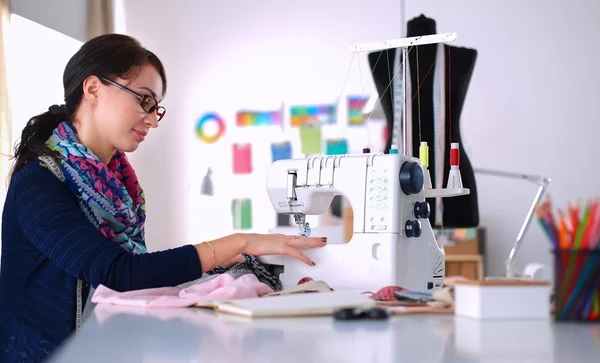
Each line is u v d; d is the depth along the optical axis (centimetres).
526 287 101
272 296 124
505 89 501
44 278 161
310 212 186
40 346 158
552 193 493
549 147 495
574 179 491
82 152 169
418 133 304
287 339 83
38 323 160
